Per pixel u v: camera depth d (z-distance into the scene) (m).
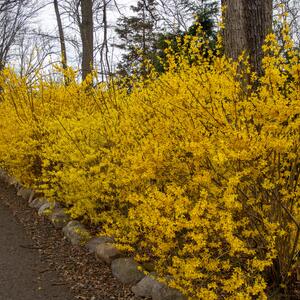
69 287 4.32
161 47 8.02
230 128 3.13
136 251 4.43
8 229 6.11
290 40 2.98
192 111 3.48
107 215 5.03
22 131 6.61
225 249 3.65
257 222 3.45
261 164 3.04
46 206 6.71
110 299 4.03
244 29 4.78
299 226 3.21
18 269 4.74
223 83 3.43
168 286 3.71
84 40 11.54
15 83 7.44
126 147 4.54
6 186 8.88
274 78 3.01
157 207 3.29
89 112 6.40
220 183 3.48
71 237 5.54
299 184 3.39
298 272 3.52
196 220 3.05
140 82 4.93
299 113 3.04
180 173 3.76
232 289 2.96
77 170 5.13
